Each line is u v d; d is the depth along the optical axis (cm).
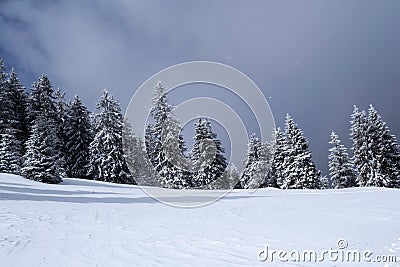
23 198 1494
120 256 630
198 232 861
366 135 4188
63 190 2048
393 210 1180
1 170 2850
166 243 735
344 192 2395
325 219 1018
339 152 4581
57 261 593
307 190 2861
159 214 1223
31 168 2391
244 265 569
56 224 941
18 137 3738
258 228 902
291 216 1120
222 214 1216
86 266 569
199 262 589
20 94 4056
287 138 4466
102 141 3625
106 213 1218
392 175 4072
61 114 3984
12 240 726
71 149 3853
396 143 4147
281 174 4438
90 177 3766
